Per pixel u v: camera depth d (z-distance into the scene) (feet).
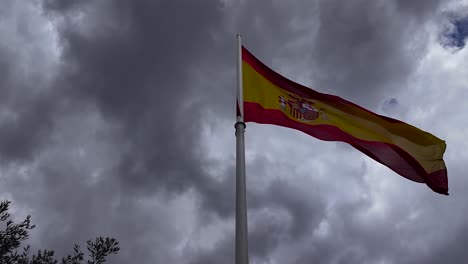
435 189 49.21
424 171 49.01
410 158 49.06
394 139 49.39
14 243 32.09
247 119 44.57
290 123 46.09
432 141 49.96
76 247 33.83
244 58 48.26
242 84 44.83
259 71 48.42
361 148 47.93
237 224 32.78
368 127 49.03
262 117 45.29
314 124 46.85
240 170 36.99
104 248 34.24
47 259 32.73
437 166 49.49
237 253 31.12
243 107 44.06
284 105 47.01
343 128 47.98
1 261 31.35
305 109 47.57
